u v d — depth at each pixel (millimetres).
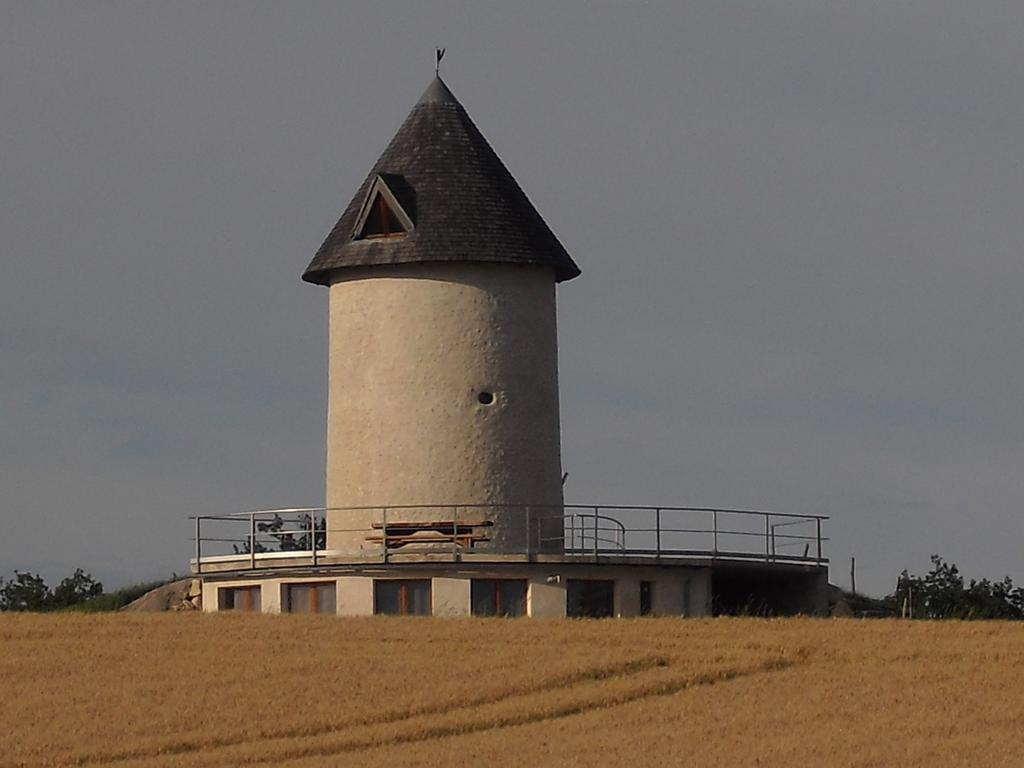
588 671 165625
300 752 145125
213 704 157375
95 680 165125
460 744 146000
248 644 177375
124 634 182875
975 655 171625
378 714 154125
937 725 148250
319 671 166875
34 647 177375
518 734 149000
